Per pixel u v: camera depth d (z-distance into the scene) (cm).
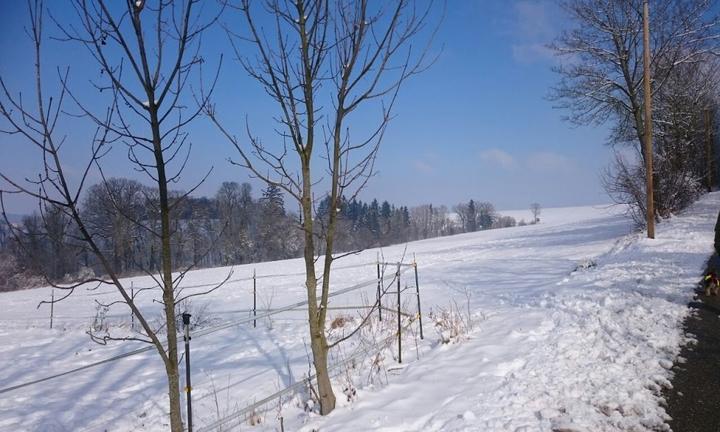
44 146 294
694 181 2005
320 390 472
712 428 377
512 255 2009
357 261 2761
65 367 905
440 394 477
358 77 442
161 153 340
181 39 341
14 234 292
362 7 424
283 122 433
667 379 464
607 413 407
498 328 698
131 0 328
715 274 731
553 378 482
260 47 417
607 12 1898
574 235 2553
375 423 426
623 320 644
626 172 1842
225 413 567
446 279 1509
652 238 1350
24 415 643
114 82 320
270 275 2422
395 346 711
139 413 621
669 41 1828
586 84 2053
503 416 411
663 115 2081
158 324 1298
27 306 1981
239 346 940
